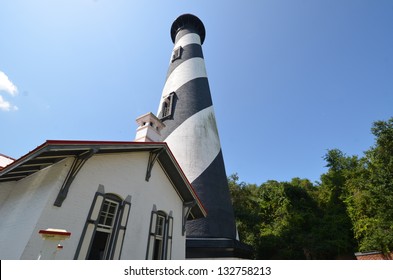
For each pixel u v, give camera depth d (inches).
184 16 1003.3
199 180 538.0
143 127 442.9
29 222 208.7
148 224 321.7
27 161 211.5
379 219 632.4
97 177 265.6
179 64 816.9
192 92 709.9
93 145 236.4
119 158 304.7
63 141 205.8
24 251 183.3
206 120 663.8
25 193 260.1
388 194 641.6
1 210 279.1
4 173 230.1
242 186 1157.1
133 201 304.5
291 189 1031.0
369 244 633.0
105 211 271.7
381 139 685.3
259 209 1054.4
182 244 401.4
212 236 471.8
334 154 1213.1
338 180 995.9
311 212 946.1
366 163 787.4
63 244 210.5
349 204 817.5
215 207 513.3
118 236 267.3
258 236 859.4
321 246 752.3
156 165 376.5
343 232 788.0
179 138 606.5
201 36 1046.4
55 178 229.3
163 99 741.9
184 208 436.5
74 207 230.5
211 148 610.5
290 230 860.6
